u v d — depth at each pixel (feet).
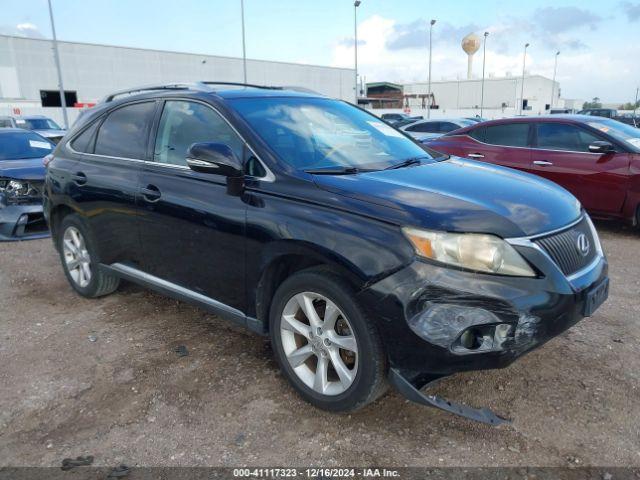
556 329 8.46
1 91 133.28
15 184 21.94
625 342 11.87
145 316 13.98
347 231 8.66
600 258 10.00
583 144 22.25
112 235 13.46
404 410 9.59
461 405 8.55
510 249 8.22
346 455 8.48
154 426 9.35
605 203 21.53
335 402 9.23
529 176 11.53
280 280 10.25
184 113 12.07
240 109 11.26
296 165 10.21
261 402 9.93
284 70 183.62
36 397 10.34
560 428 8.97
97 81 147.23
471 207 8.65
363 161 11.17
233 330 12.98
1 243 21.91
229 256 10.50
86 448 8.83
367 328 8.53
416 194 9.07
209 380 10.73
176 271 11.90
